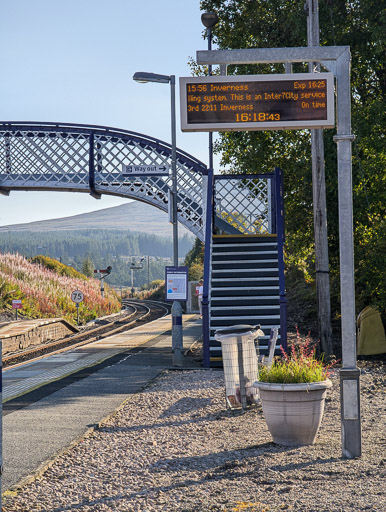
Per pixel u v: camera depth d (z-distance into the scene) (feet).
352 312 24.85
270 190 79.00
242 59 26.04
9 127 128.67
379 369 52.16
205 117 26.21
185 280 56.24
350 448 23.71
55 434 28.78
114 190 123.34
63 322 113.70
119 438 28.78
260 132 83.25
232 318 57.93
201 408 35.94
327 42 72.79
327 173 71.87
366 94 77.10
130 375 49.62
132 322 150.92
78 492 20.45
